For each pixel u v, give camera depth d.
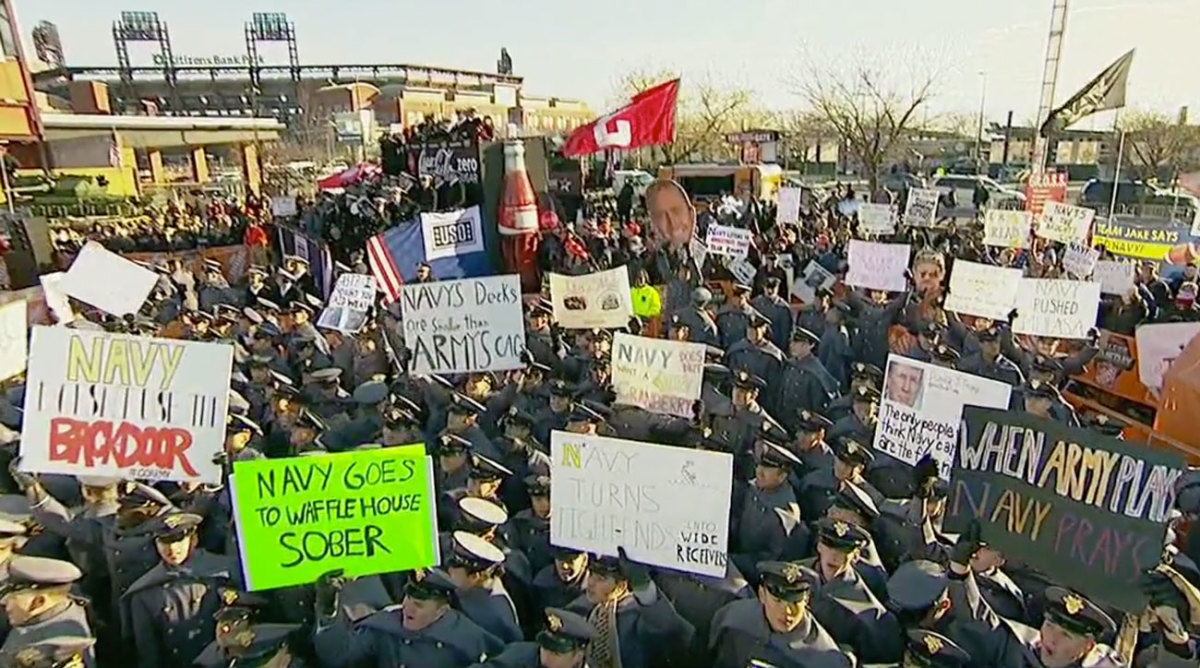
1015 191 34.91
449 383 9.93
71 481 7.52
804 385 9.98
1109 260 14.43
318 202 27.12
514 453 7.87
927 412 6.76
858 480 6.91
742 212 25.20
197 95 86.75
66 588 5.16
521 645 5.12
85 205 35.31
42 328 5.56
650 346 8.31
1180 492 6.68
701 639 5.73
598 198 29.92
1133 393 9.91
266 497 5.03
